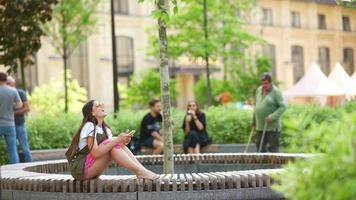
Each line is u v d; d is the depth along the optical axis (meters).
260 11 58.94
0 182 9.50
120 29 52.03
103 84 50.56
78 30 32.47
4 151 17.52
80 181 8.66
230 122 21.34
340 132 4.88
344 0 11.79
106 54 50.84
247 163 12.65
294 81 62.03
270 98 15.88
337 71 27.67
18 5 17.00
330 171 4.77
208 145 17.59
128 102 43.81
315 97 35.22
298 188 4.89
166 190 8.44
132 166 8.52
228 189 8.53
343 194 4.55
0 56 17.94
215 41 34.00
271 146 15.96
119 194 8.48
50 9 17.61
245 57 40.41
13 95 15.28
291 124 5.59
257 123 16.09
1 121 15.24
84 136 8.61
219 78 52.06
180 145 19.34
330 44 61.28
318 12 61.06
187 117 17.55
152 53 36.00
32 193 9.03
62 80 36.75
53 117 20.89
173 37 34.62
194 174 8.83
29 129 19.55
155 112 17.86
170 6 11.72
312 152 5.14
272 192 8.66
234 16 35.91
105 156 8.62
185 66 54.50
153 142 17.64
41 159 18.28
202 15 34.34
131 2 52.78
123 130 20.78
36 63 45.62
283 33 60.94
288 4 61.34
